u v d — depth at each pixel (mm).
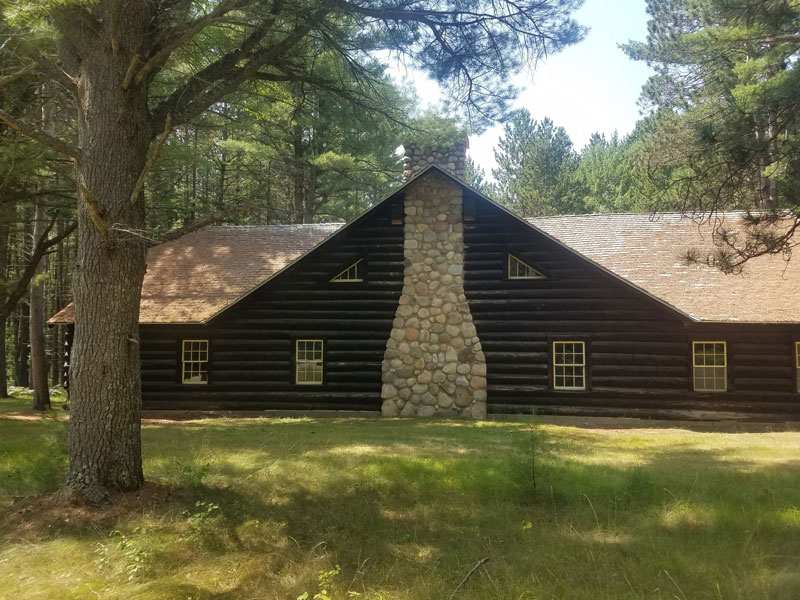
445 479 8039
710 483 7676
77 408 6926
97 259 7047
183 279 20109
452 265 17719
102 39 7281
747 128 9336
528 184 41062
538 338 17109
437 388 17297
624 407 16562
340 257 18188
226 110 12609
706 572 4945
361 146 23109
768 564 5102
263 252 21328
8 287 13656
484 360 17219
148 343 18625
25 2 6523
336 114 10680
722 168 9953
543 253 17344
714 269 17828
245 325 18328
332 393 17828
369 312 17922
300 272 18250
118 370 7020
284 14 8156
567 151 42500
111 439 6922
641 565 5160
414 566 5371
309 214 30188
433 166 17203
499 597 4645
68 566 5250
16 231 17016
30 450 9578
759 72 16734
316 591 4812
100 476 6828
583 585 4797
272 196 36469
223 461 9391
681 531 6094
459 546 5883
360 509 6934
